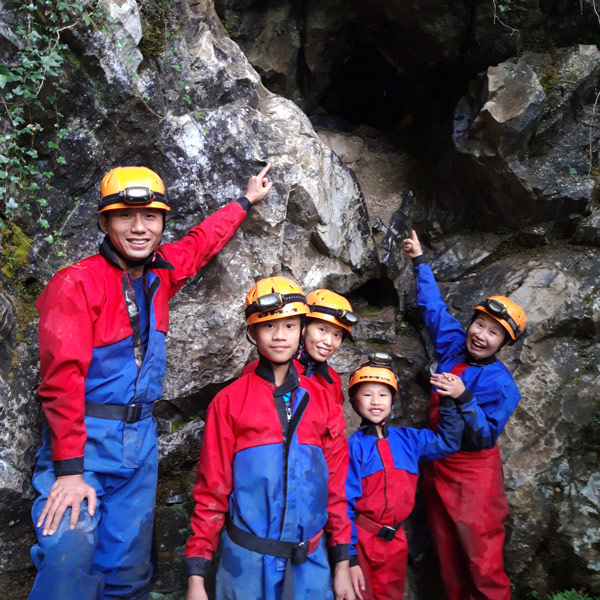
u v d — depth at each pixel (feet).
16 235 8.20
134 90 9.12
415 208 13.75
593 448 10.96
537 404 10.94
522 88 11.56
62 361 6.89
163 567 9.85
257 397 7.89
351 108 15.88
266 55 13.35
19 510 7.81
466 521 9.64
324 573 7.75
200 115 10.11
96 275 7.38
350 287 12.39
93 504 6.98
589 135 11.98
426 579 10.77
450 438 9.48
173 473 10.21
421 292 11.09
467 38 12.50
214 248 9.11
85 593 6.78
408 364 11.87
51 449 7.27
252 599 7.38
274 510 7.48
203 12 10.97
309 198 10.86
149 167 9.82
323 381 9.05
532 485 10.62
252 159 10.25
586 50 11.88
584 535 10.44
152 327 7.66
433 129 13.98
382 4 12.76
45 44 7.97
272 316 7.77
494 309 9.69
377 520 9.21
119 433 7.41
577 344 11.37
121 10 8.83
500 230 12.65
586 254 12.01
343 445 8.38
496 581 9.64
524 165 11.86
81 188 9.07
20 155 8.09
